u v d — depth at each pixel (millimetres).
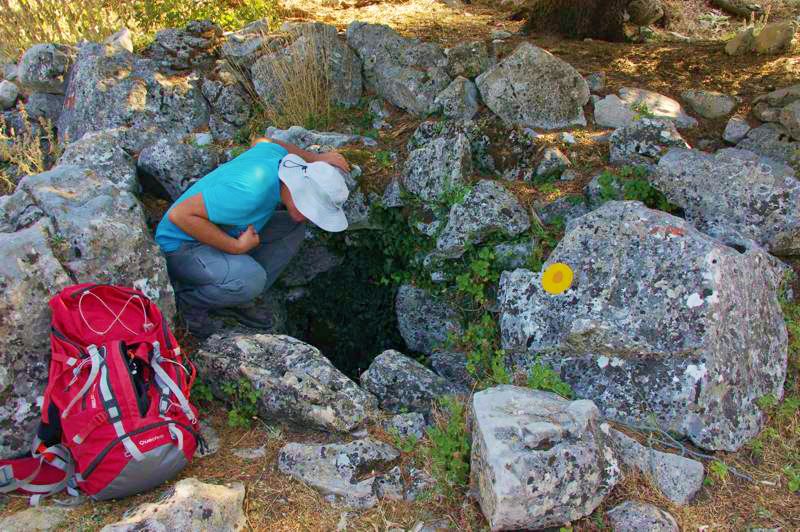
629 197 4113
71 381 2953
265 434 3414
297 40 5160
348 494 3088
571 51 5773
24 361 3145
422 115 5031
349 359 4871
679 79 5254
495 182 4324
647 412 3354
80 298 3123
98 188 3695
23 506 2965
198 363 3600
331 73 5227
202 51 5453
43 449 3014
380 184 4559
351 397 3393
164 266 3617
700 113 4891
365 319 4809
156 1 6496
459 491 3092
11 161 4953
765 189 3828
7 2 6039
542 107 4773
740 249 3740
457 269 4336
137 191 4523
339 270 4797
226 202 3590
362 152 4676
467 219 4176
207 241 3672
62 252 3326
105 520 2877
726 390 3332
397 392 3609
